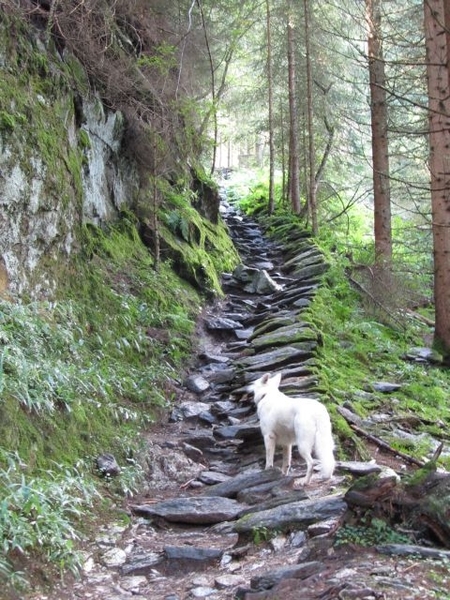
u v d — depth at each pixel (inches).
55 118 325.1
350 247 639.8
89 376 274.1
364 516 169.8
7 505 168.4
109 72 407.5
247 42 997.8
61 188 313.4
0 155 255.0
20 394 211.8
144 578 180.1
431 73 391.5
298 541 181.3
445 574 146.8
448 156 403.5
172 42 555.8
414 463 279.0
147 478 261.0
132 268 416.8
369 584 140.1
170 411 325.1
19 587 157.5
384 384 375.6
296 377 329.1
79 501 203.8
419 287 610.5
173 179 558.9
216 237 613.3
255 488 229.5
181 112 492.7
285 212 864.3
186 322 414.9
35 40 320.5
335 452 267.4
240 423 307.9
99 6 400.5
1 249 256.7
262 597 147.0
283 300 496.1
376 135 552.4
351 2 741.9
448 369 448.8
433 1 382.0
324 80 866.1
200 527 217.5
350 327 459.5
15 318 242.1
